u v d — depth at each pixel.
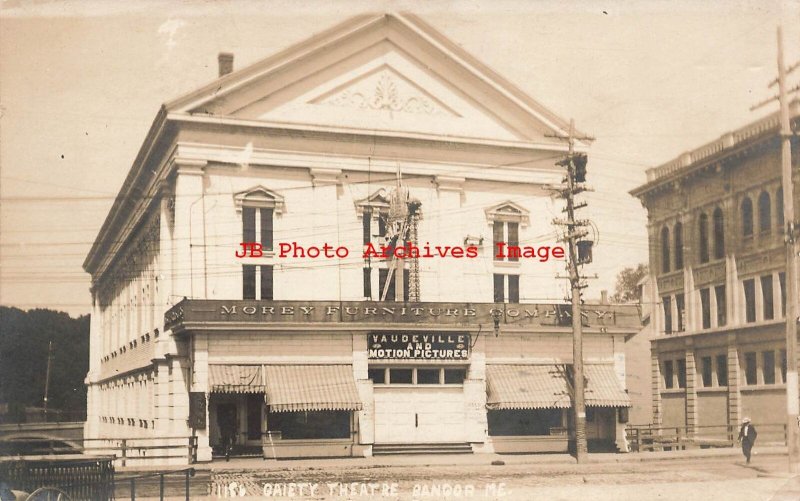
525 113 39.91
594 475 27.27
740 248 42.97
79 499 20.31
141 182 41.25
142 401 41.00
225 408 33.91
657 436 42.62
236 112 36.09
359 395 33.84
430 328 35.28
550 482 25.58
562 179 38.53
